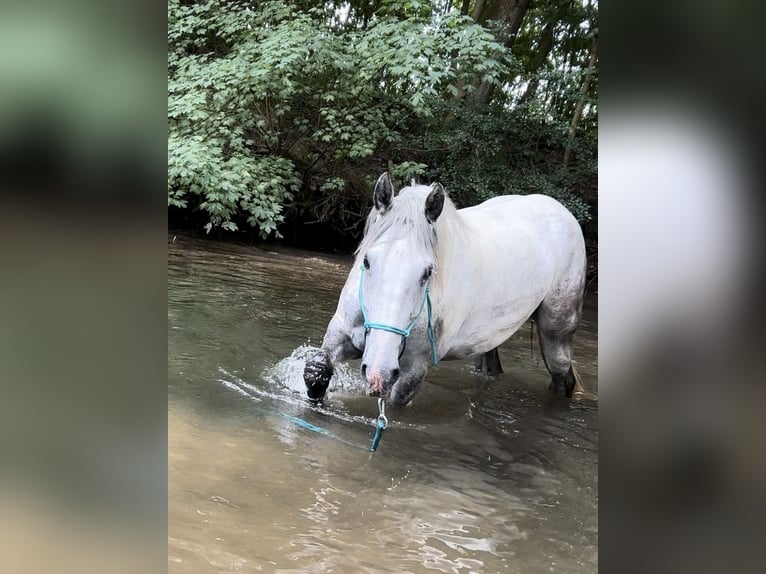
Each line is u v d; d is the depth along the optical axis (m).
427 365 3.12
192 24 7.93
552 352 4.15
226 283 6.64
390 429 3.20
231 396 3.24
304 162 10.73
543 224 3.95
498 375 4.58
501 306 3.52
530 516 2.45
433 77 7.35
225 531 1.96
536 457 3.09
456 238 3.13
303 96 9.28
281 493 2.30
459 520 2.32
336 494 2.37
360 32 8.36
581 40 13.62
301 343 4.48
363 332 3.08
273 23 8.40
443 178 10.09
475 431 3.35
